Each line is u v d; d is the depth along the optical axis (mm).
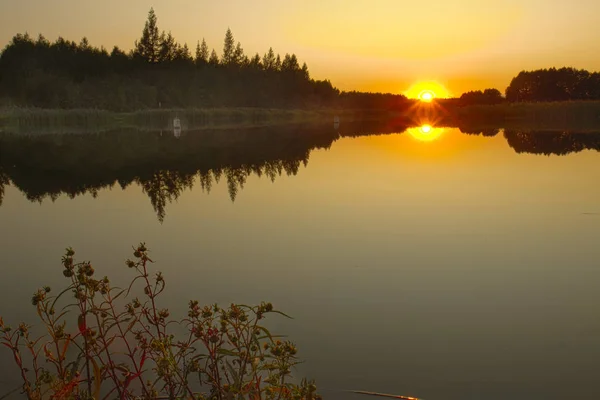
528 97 56188
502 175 10617
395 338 3309
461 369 2918
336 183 9844
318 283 4340
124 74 65125
